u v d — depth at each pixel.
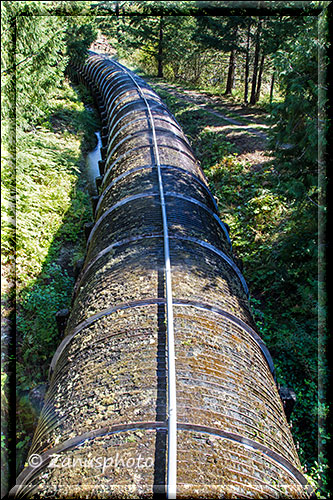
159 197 6.48
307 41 7.89
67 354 4.23
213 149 16.28
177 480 2.60
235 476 2.76
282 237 10.01
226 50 22.06
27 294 8.02
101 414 3.17
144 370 3.42
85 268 6.04
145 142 9.14
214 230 6.38
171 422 2.91
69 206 12.14
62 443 3.11
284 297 9.10
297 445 5.93
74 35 22.59
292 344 7.80
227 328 4.19
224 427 3.05
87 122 19.47
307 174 8.58
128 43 29.94
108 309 4.29
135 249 5.18
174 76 31.17
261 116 21.06
